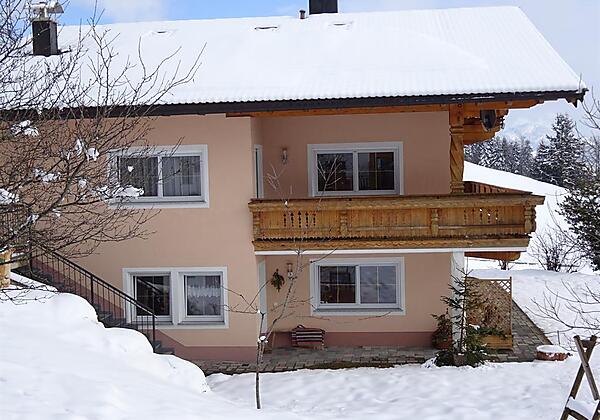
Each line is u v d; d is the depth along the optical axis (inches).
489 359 538.9
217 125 556.4
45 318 416.2
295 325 614.5
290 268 610.9
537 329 656.4
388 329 606.9
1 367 319.9
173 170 567.2
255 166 584.1
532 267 1132.5
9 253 381.7
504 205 520.7
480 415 404.5
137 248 568.4
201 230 563.5
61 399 292.5
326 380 492.4
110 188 335.9
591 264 959.6
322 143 615.2
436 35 641.0
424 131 605.6
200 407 329.4
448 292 600.7
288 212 549.3
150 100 462.0
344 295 617.6
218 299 577.3
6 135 316.8
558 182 2304.4
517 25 655.1
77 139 323.0
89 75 568.4
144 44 653.9
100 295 573.9
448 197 524.7
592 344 342.0
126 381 345.4
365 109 536.7
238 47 630.5
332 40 634.8
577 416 336.2
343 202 534.3
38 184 336.2
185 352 572.1
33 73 428.1
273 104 516.1
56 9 488.7
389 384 478.6
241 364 557.3
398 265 606.9
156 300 580.4
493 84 505.0
